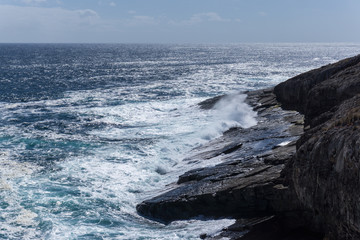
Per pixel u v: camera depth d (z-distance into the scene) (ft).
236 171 62.85
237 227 51.11
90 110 148.87
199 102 148.56
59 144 100.78
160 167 80.94
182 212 58.29
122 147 96.22
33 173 77.97
